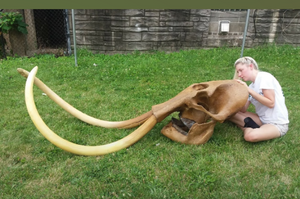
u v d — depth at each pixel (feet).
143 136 9.96
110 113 12.89
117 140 10.32
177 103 9.57
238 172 8.30
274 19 27.86
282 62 23.30
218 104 9.64
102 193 7.41
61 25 27.63
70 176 8.13
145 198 7.25
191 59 24.32
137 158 8.95
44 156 9.16
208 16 27.55
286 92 16.01
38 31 27.81
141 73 19.85
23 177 8.13
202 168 8.37
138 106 13.73
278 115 9.82
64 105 11.56
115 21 26.55
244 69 10.03
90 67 21.42
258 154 9.30
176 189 7.48
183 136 9.82
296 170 8.32
